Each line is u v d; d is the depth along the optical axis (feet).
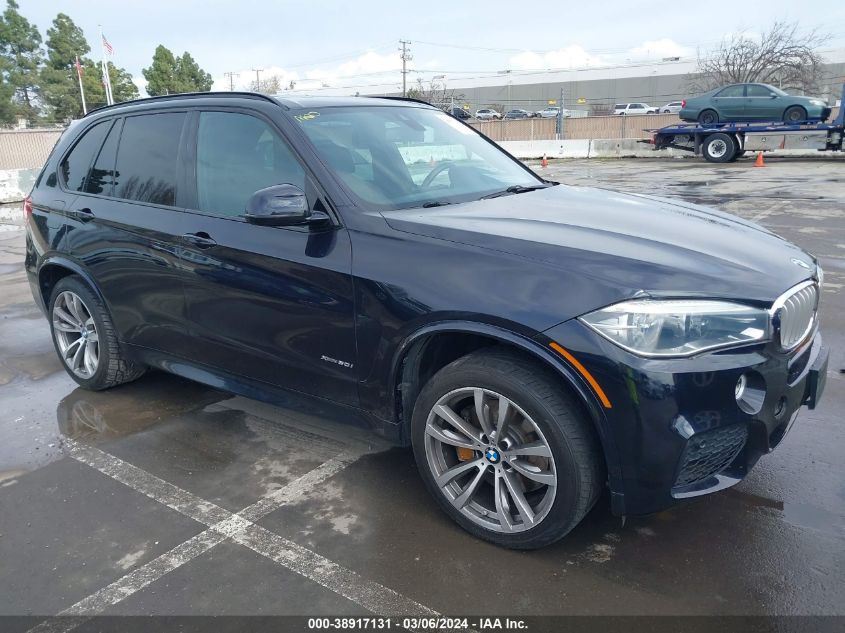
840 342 16.44
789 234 29.40
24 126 202.69
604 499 10.41
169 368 13.23
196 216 11.76
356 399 10.23
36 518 10.33
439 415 9.39
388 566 8.99
